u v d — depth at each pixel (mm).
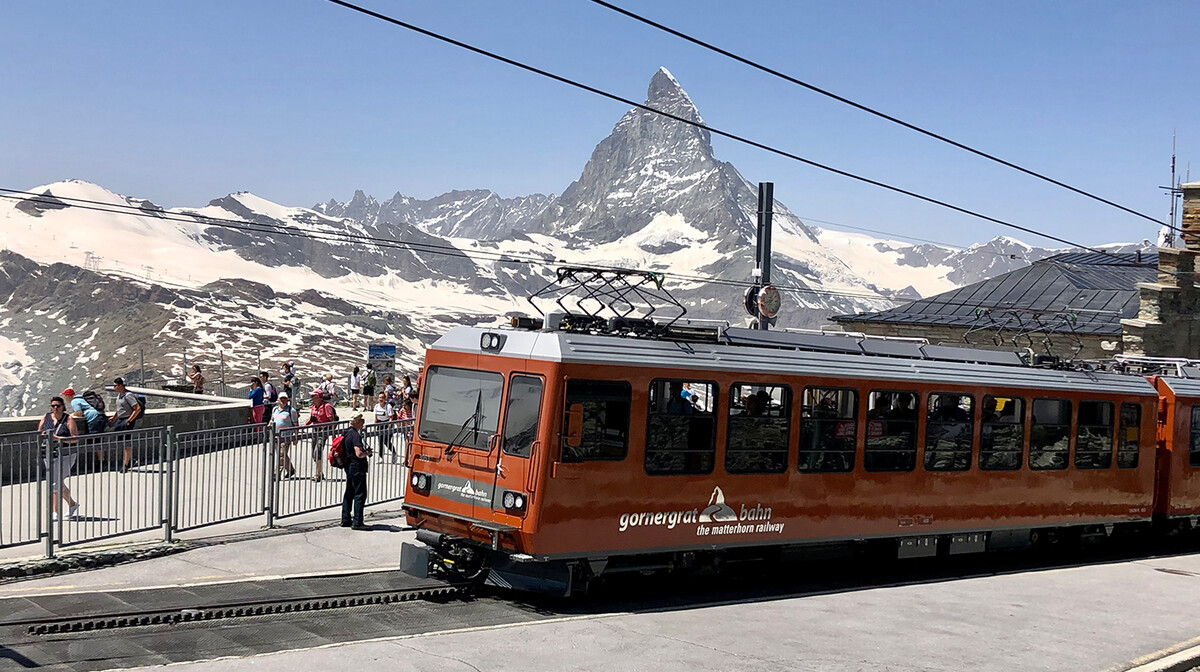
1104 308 52156
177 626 12852
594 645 12773
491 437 15234
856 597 17109
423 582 15898
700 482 16297
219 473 18453
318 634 12828
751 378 16906
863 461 18406
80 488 15992
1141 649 13961
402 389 45062
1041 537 21828
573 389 14938
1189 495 24516
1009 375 20734
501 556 15242
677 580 17875
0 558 15219
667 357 15984
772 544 17312
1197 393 24609
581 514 15016
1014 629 14852
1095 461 22297
